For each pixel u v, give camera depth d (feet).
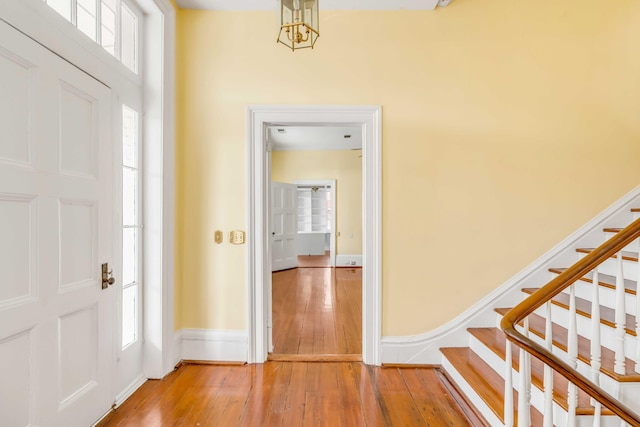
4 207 4.16
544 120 8.32
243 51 8.39
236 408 6.43
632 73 8.26
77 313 5.42
